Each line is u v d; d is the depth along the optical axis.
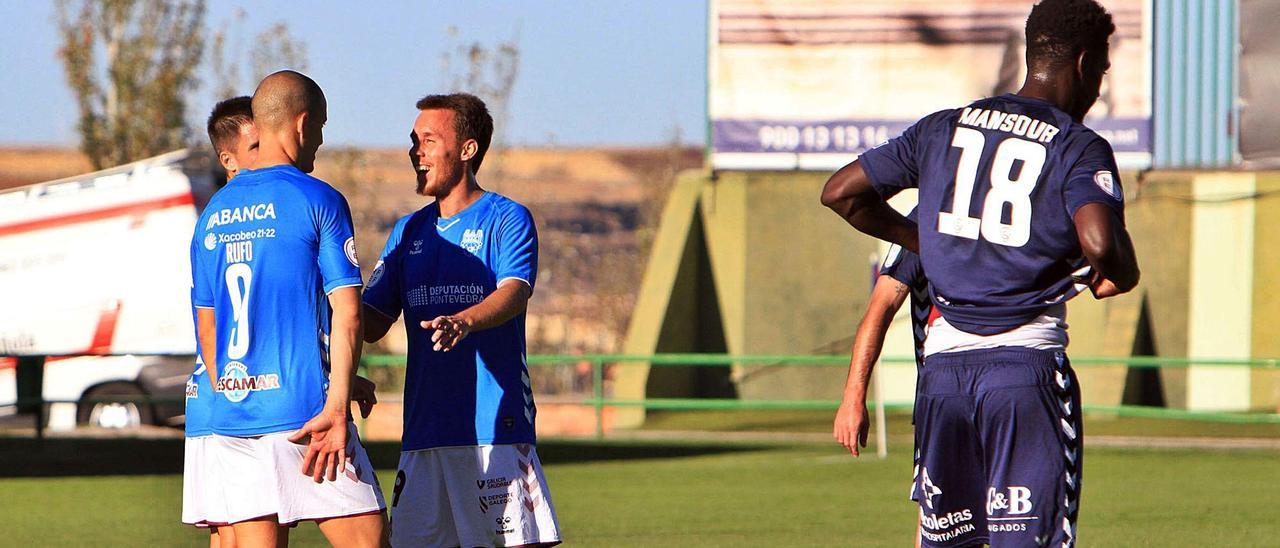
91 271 72.19
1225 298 78.44
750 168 78.81
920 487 17.28
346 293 18.20
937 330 17.05
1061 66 16.33
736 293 84.12
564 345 144.50
